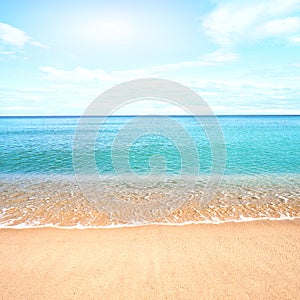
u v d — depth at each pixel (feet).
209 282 15.69
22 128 186.39
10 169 50.08
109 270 16.98
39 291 14.94
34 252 19.39
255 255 18.83
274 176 44.04
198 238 21.75
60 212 27.99
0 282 15.74
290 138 104.01
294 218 26.25
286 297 14.40
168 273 16.62
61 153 69.36
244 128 165.17
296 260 18.13
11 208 29.07
